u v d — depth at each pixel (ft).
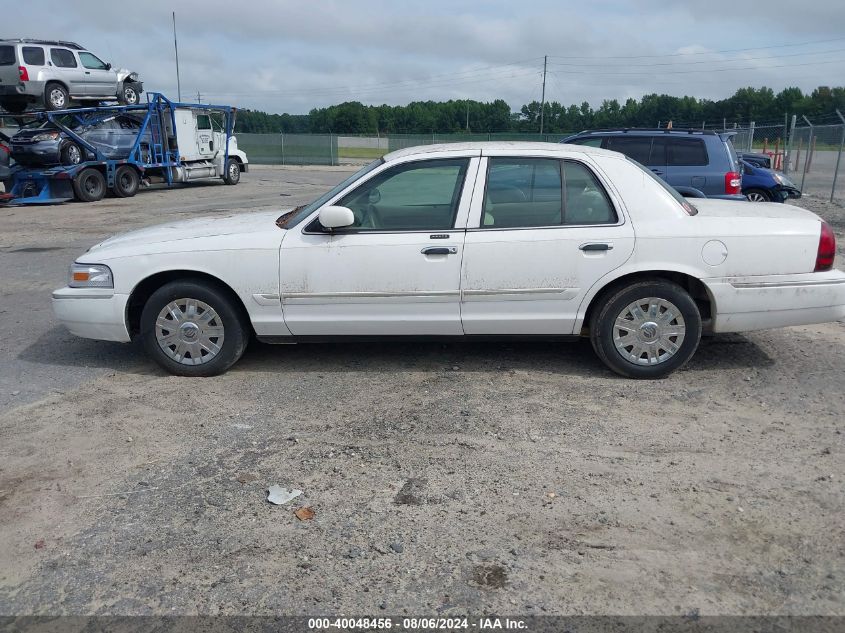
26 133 64.13
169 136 77.05
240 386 17.38
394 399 16.40
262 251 17.04
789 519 11.32
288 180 99.55
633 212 16.66
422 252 16.67
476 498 12.09
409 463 13.35
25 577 10.21
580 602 9.49
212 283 17.58
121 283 17.62
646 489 12.30
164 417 15.64
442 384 17.25
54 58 71.05
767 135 115.44
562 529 11.14
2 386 17.65
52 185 64.18
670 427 14.74
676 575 10.01
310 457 13.67
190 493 12.41
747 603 9.43
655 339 17.02
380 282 16.88
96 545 10.93
